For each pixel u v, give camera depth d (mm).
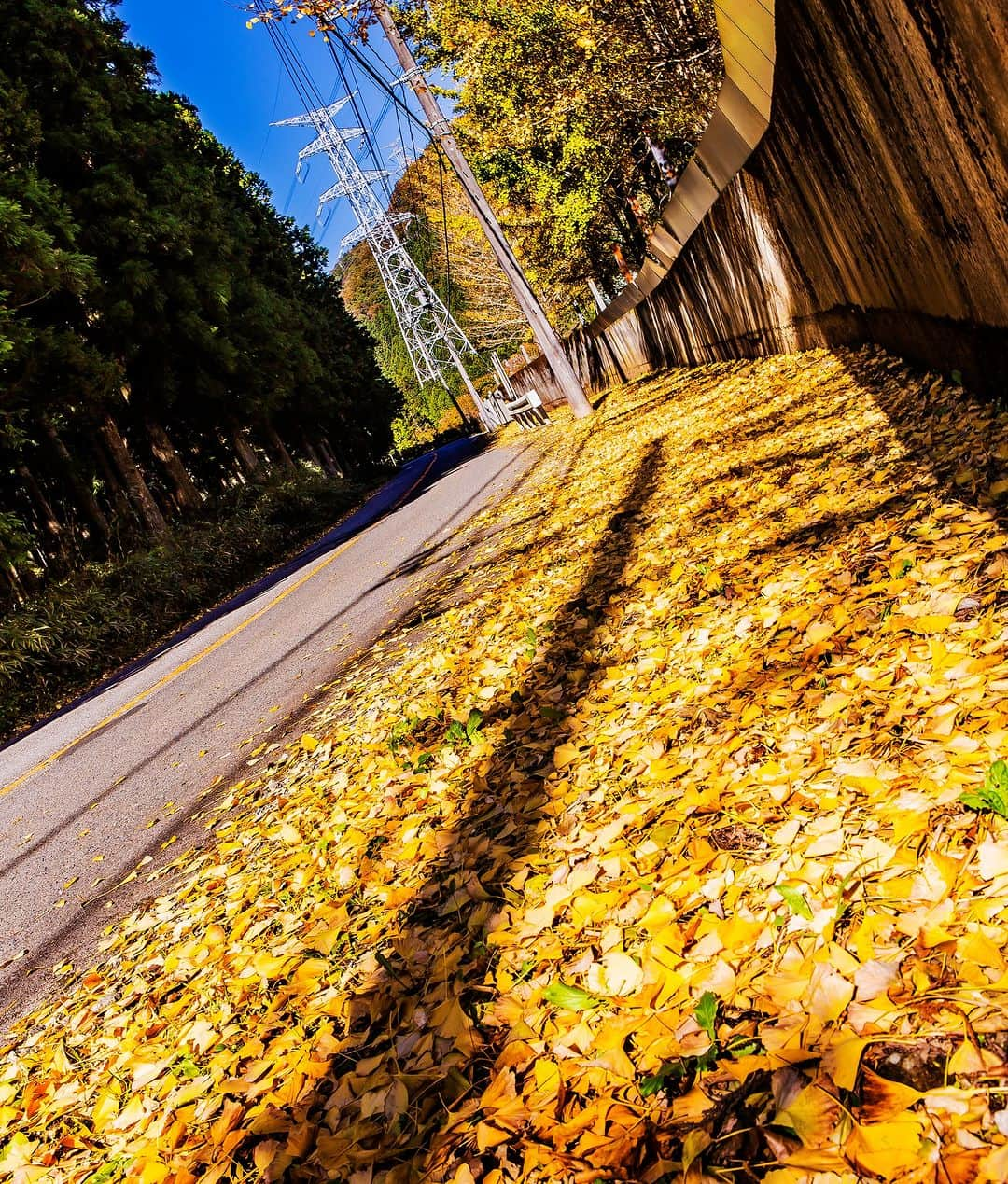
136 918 3393
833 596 2697
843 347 6797
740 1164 1097
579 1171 1234
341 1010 2064
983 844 1387
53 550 18156
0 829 5660
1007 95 2156
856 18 3037
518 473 13930
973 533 2574
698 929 1605
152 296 19641
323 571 11875
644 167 23594
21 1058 2721
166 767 5391
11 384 14938
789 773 1928
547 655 3807
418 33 16172
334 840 3100
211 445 30234
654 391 15195
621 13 12477
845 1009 1240
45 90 17875
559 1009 1639
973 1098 1014
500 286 47625
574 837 2234
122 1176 1920
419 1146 1493
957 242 3115
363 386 51188
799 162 5258
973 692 1832
